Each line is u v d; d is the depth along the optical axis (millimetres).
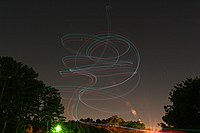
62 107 59688
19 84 41531
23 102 45594
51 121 60156
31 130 56188
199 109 36562
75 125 68438
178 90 40125
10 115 42531
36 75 46156
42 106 57000
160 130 44438
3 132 41656
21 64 44875
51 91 58344
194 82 37969
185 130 36969
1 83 40094
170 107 41125
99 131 77438
